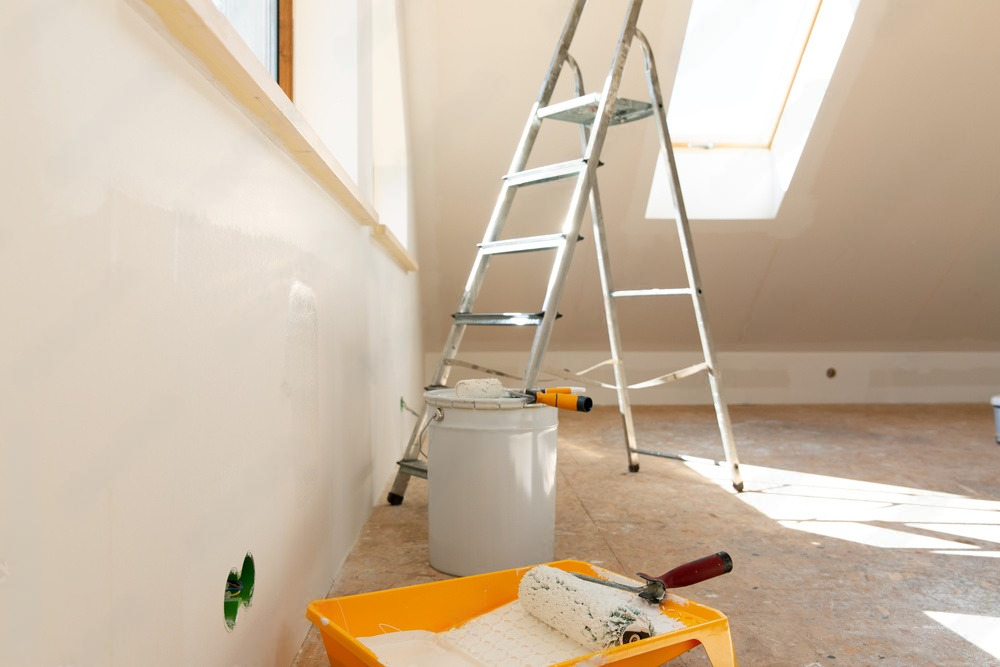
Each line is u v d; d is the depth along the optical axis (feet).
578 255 14.23
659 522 7.30
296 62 7.34
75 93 2.02
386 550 6.26
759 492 8.61
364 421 6.96
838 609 5.05
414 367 12.51
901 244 14.55
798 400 17.24
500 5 10.53
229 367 3.23
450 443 5.69
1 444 1.70
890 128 12.37
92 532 2.09
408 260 9.96
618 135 12.09
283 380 4.09
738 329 16.38
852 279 15.26
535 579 4.15
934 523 7.27
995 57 11.35
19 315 1.77
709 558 4.12
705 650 3.99
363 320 6.86
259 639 3.61
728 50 12.81
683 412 15.71
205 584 2.93
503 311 15.48
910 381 17.42
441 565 5.76
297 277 4.41
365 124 7.77
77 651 2.02
